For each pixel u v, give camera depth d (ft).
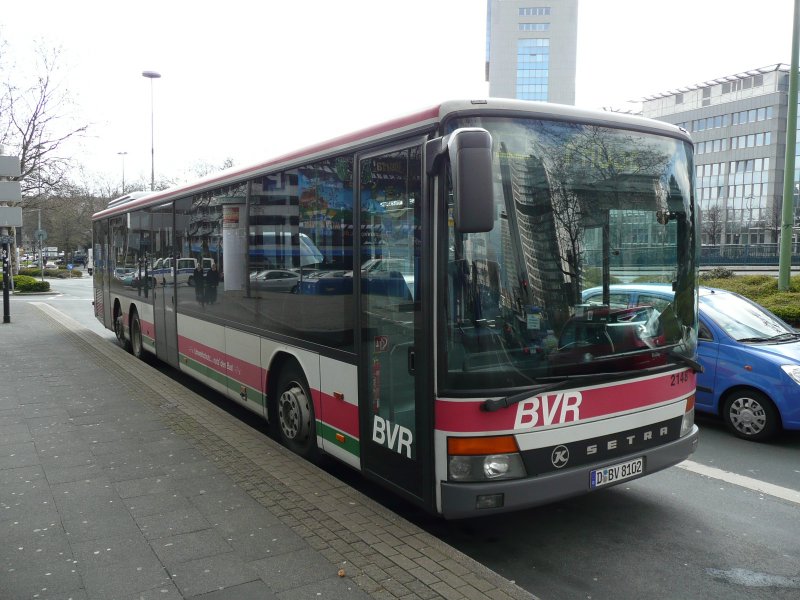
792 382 22.02
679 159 15.76
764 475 19.66
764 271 114.52
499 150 13.16
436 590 11.40
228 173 23.57
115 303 42.50
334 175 16.71
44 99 109.60
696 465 20.59
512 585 11.58
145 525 14.28
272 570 12.22
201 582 11.86
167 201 30.71
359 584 11.66
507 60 366.63
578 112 14.23
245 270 22.16
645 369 14.62
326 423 17.47
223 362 24.36
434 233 12.93
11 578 12.11
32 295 105.70
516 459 12.97
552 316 13.48
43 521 14.57
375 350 15.10
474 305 12.80
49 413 23.94
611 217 14.46
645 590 12.91
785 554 14.48
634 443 14.53
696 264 16.15
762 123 321.93
